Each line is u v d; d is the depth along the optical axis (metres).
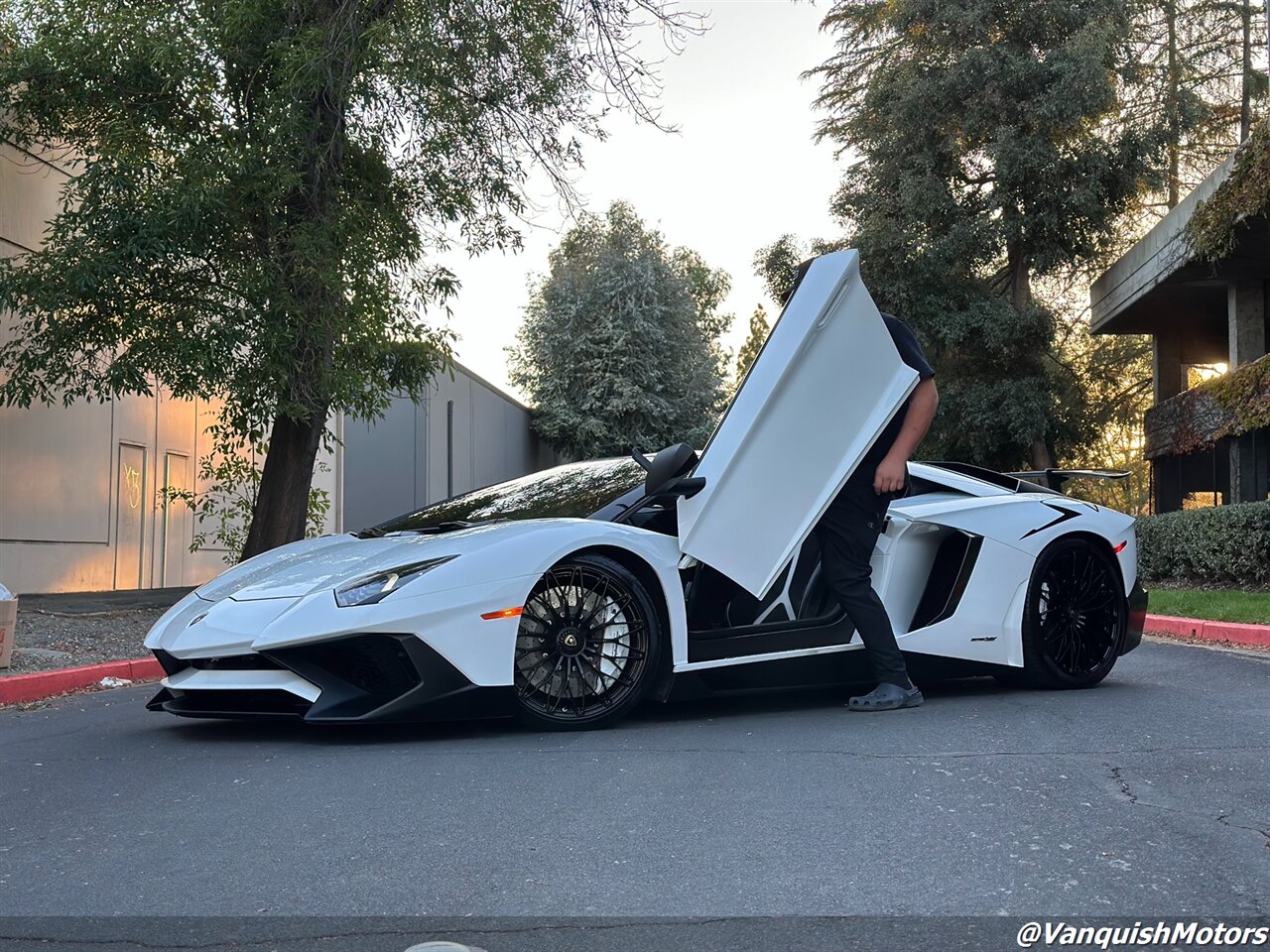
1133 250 18.02
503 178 10.35
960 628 4.64
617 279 33.28
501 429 29.64
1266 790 2.97
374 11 9.29
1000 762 3.34
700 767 3.33
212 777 3.35
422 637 3.66
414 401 11.38
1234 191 13.45
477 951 1.93
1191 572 12.47
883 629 4.29
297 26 9.18
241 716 3.96
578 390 33.72
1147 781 3.07
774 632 4.27
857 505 4.26
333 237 9.47
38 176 11.75
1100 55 20.03
